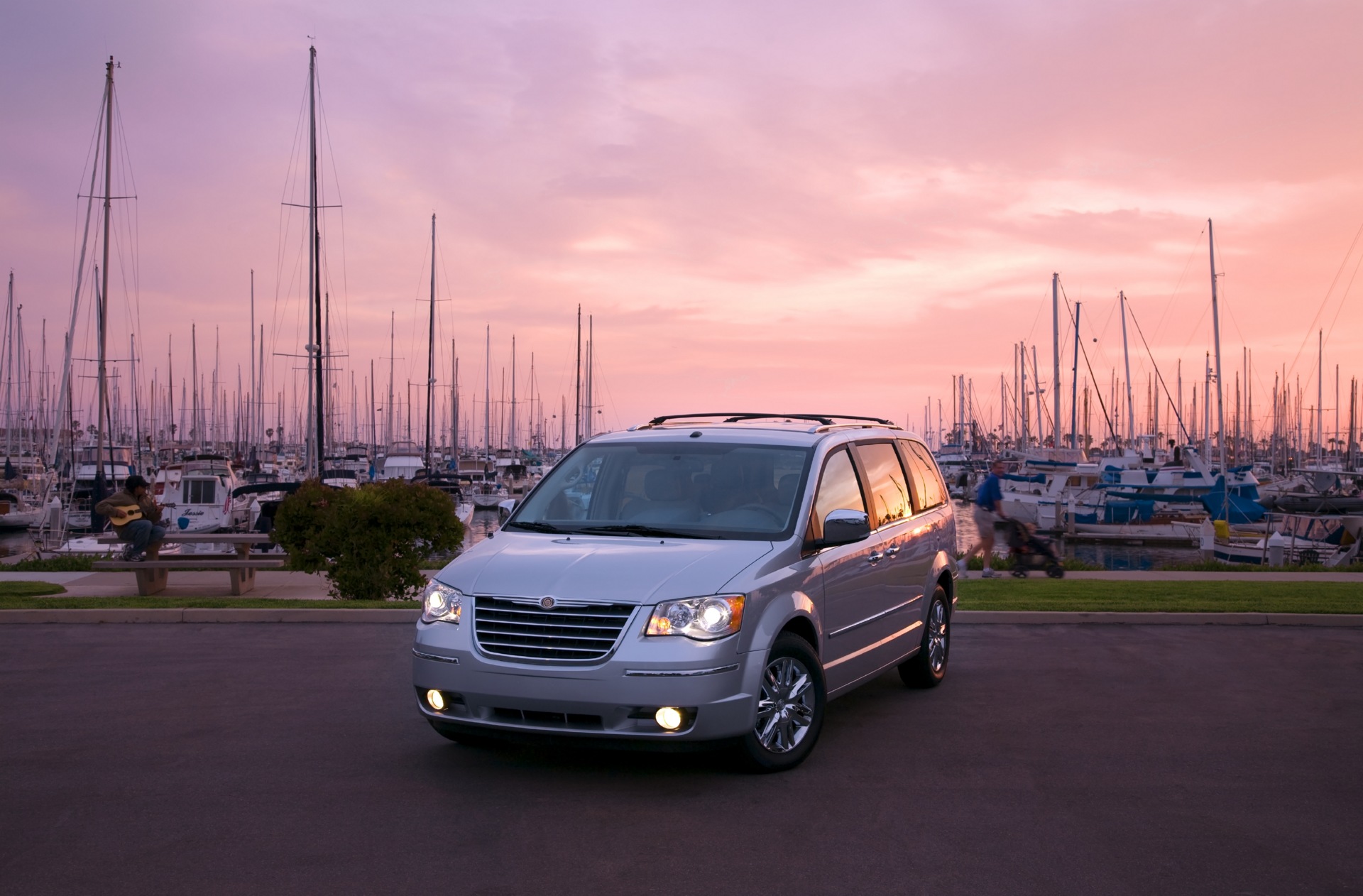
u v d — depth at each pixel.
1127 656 10.68
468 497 59.00
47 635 11.43
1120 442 82.38
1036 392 78.25
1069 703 8.57
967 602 13.78
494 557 6.71
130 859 5.09
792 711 6.68
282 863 5.05
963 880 4.94
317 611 12.43
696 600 6.10
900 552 8.36
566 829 5.55
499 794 6.10
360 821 5.63
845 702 8.59
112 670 9.53
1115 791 6.28
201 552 28.69
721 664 6.04
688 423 8.72
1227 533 39.56
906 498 8.88
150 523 15.23
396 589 14.42
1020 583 16.17
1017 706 8.46
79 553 29.25
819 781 6.41
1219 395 51.81
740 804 5.96
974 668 10.05
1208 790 6.32
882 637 8.02
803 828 5.60
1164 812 5.91
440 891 4.75
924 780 6.46
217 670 9.58
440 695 6.32
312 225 33.09
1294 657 10.68
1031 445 83.81
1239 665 10.21
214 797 6.02
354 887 4.79
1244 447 101.94
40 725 7.59
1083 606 13.40
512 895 4.72
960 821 5.73
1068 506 50.19
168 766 6.60
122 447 61.09
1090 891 4.83
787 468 7.41
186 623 12.25
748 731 6.20
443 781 6.33
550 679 5.99
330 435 70.56
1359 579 17.58
